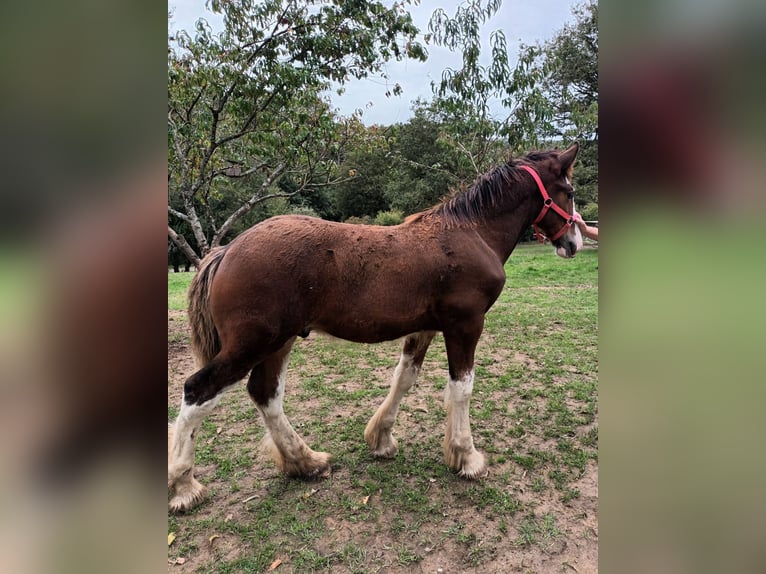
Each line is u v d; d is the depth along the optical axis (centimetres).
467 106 625
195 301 217
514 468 256
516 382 381
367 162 2403
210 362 207
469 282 227
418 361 263
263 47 455
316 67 486
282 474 253
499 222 250
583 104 958
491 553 193
